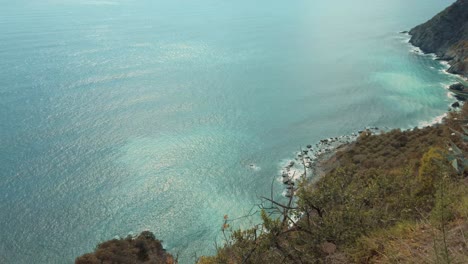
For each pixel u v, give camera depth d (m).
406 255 6.34
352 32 152.00
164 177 59.84
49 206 53.84
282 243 7.72
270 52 127.44
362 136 62.12
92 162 63.50
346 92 89.19
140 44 136.12
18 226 50.25
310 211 8.97
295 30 161.88
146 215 52.34
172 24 175.50
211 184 58.22
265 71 107.69
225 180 58.81
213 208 53.22
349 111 79.50
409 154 43.62
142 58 119.31
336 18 188.12
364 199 10.92
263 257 7.42
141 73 105.12
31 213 52.47
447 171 9.34
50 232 49.50
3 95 86.06
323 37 145.88
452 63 101.62
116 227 50.41
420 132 56.47
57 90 90.25
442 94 84.25
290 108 82.69
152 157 65.19
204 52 128.00
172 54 125.00
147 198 55.56
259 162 62.72
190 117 79.75
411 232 7.34
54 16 185.75
